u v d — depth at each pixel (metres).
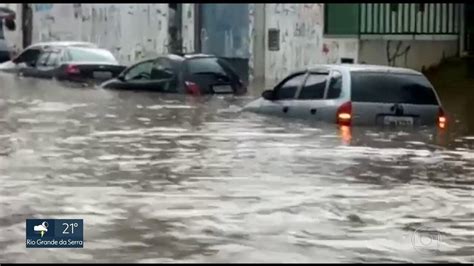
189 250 8.55
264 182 11.98
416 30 29.20
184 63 26.61
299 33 32.72
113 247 8.63
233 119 19.30
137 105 23.02
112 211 10.14
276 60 33.78
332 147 15.14
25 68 34.41
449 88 26.27
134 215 9.97
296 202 10.73
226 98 25.34
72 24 43.53
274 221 9.74
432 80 27.53
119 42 41.09
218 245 8.73
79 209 10.23
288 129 17.33
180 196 11.02
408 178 12.46
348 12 30.77
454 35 29.00
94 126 18.27
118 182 11.88
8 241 8.83
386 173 12.83
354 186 11.80
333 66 17.48
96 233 9.16
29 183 11.75
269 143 15.55
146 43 39.72
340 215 10.09
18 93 26.94
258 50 34.44
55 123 18.78
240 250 8.56
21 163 13.35
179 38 38.12
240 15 35.25
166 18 38.75
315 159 13.89
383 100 16.86
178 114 20.67
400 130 16.77
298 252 8.51
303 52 32.59
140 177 12.27
